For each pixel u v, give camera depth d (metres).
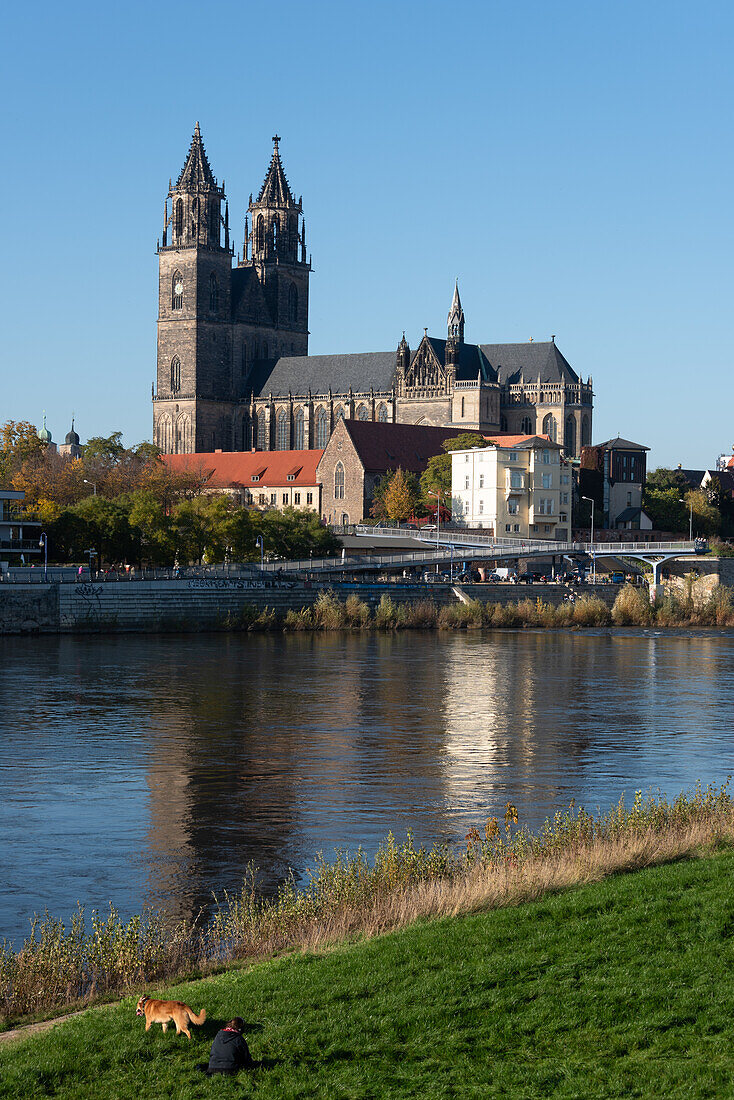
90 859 62.59
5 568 185.38
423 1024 34.38
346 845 65.31
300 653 158.00
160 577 190.25
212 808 73.75
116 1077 31.84
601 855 50.28
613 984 36.53
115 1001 39.12
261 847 64.94
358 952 40.09
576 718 108.25
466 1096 30.73
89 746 93.31
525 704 116.38
